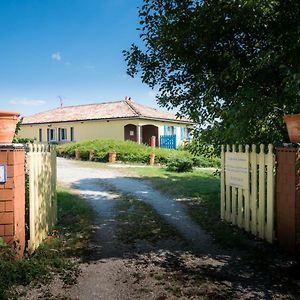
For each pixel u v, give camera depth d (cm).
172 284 403
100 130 3089
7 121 450
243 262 475
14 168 441
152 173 1588
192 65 722
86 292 382
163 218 741
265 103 598
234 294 375
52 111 3838
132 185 1251
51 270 442
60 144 3016
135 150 2244
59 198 944
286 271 439
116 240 584
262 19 583
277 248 533
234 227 664
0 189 438
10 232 438
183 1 649
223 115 680
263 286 395
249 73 605
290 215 502
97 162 2233
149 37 718
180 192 1060
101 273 438
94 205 884
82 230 640
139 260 487
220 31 636
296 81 490
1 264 404
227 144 720
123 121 2930
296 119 504
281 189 526
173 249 537
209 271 443
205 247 545
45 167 595
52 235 595
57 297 369
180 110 792
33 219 504
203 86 733
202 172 1639
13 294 369
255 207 600
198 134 795
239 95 607
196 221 716
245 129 633
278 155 535
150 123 3005
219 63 693
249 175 623
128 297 370
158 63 767
